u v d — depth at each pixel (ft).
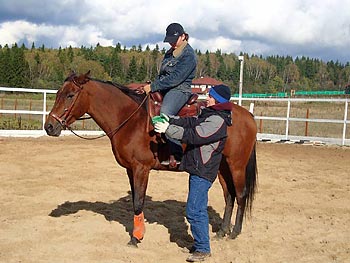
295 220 21.25
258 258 16.03
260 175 32.40
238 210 18.15
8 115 74.43
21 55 166.61
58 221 19.89
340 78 337.31
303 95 196.13
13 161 34.12
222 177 18.60
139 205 16.84
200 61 287.69
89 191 26.25
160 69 17.40
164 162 16.81
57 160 35.53
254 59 330.13
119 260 15.48
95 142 47.06
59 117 16.47
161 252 16.53
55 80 184.75
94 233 18.34
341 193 27.22
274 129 72.38
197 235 15.40
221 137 14.64
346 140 49.26
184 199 25.21
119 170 32.73
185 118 14.73
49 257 15.51
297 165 36.81
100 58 242.37
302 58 367.04
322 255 16.57
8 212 21.20
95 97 16.88
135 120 16.79
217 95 14.83
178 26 16.57
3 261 14.96
